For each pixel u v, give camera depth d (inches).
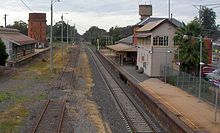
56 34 7406.5
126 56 2797.7
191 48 1624.0
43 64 2610.7
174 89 1528.1
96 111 1095.0
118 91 1541.6
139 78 1895.9
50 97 1267.2
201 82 1318.9
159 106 1042.1
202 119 978.1
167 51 1951.3
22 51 2810.0
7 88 1392.7
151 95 1258.0
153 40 1956.2
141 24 2807.6
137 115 1063.0
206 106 1169.4
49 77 1834.4
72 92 1409.9
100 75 2143.2
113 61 2992.1
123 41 3624.5
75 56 3676.2
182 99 1289.4
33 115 970.1
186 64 1642.5
